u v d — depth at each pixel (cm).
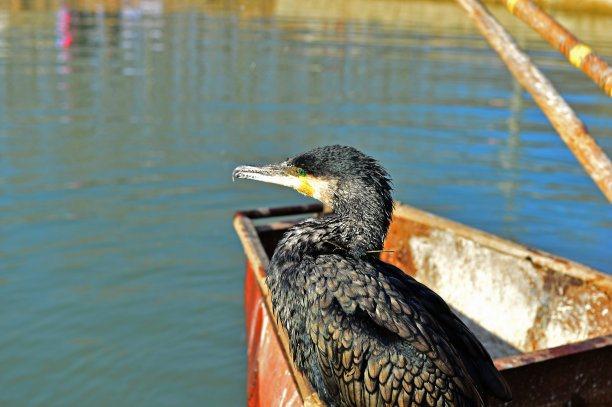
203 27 1773
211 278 547
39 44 1473
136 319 489
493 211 669
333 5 2194
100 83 1154
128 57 1377
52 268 550
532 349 396
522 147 860
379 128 918
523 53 325
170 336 474
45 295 512
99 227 624
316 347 234
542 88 319
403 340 222
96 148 824
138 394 414
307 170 259
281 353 298
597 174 304
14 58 1320
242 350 462
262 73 1253
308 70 1281
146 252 583
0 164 762
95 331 474
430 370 218
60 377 429
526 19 327
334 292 232
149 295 520
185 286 535
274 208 427
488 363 245
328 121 949
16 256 566
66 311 494
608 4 1875
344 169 253
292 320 244
